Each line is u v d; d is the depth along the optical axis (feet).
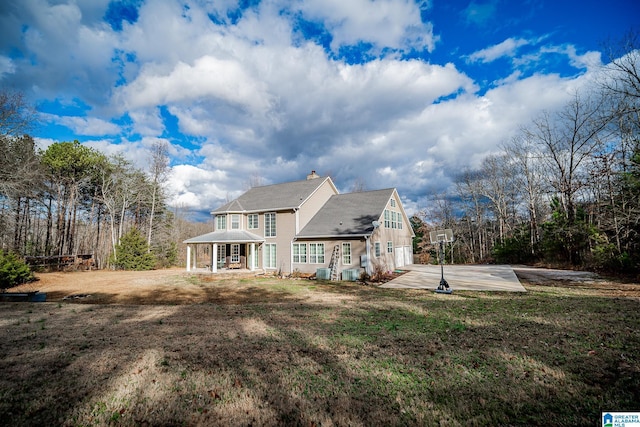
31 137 80.84
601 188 72.54
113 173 108.88
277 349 20.01
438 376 15.55
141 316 31.24
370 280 64.39
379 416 12.01
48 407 12.85
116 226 124.16
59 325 27.04
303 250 77.30
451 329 24.36
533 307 32.86
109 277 73.41
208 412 12.46
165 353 19.25
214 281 65.87
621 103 62.59
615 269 59.72
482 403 12.79
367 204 81.92
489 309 32.60
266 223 83.82
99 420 11.93
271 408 12.72
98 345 20.94
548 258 87.40
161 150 118.52
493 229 144.36
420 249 160.97
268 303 40.14
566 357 17.56
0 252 60.49
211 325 26.81
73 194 109.60
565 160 90.12
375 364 17.24
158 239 117.60
